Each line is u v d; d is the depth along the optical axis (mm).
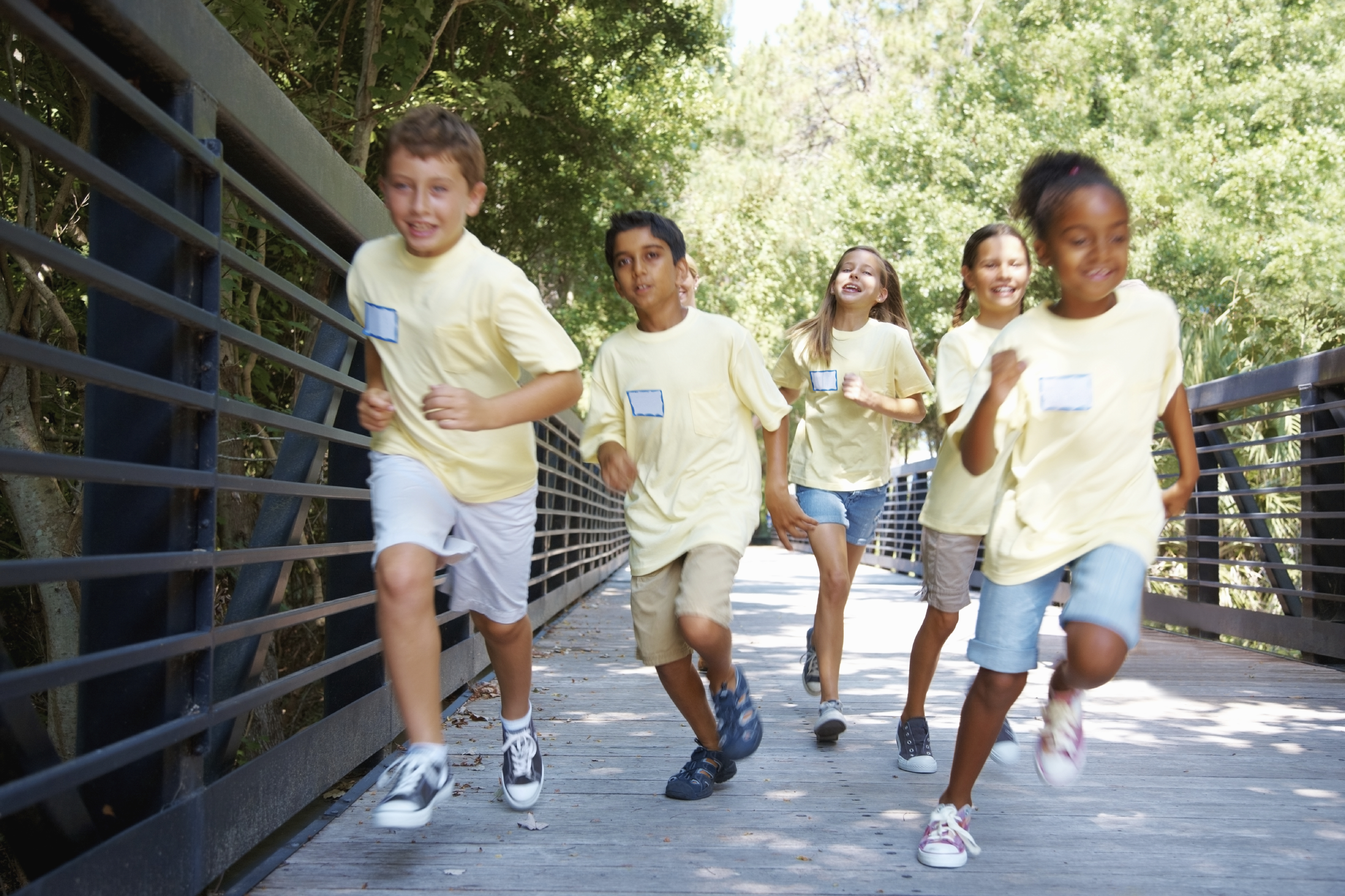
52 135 1453
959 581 3076
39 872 1657
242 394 4547
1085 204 2016
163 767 1891
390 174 2113
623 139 13070
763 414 2754
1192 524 6977
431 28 8711
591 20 10758
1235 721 3900
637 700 4277
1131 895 2137
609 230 2709
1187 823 2627
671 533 2670
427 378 2291
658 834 2510
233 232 3904
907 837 2506
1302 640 5461
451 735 3570
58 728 3781
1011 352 2043
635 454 2779
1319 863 2338
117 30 1740
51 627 3709
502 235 13008
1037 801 2812
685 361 2693
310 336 4562
